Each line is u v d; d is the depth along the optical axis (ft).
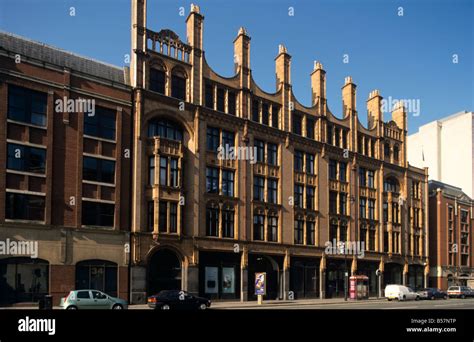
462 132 290.35
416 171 224.53
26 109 113.91
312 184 174.40
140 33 134.82
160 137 133.80
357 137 195.52
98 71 133.18
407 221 215.31
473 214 261.85
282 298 159.74
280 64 171.73
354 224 187.52
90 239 119.44
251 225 153.07
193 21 147.02
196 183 140.67
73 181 118.73
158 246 130.11
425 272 222.28
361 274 189.67
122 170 127.54
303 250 167.02
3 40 117.50
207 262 142.31
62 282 113.70
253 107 160.45
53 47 127.34
